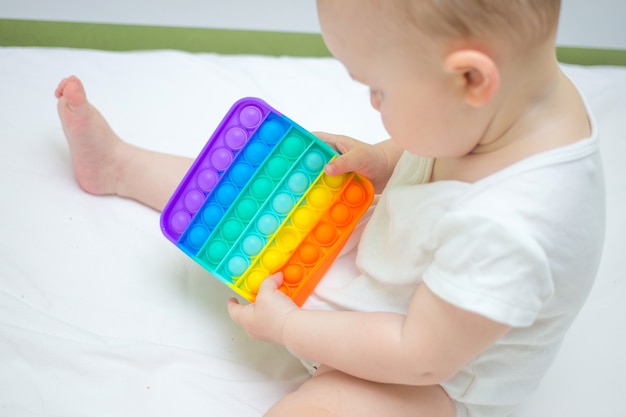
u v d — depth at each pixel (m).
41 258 0.94
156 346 0.86
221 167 0.84
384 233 0.78
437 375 0.69
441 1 0.58
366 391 0.74
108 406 0.80
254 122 0.84
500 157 0.67
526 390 0.79
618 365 0.90
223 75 1.25
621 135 1.17
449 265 0.64
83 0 1.49
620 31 1.56
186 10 1.52
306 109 1.21
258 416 0.82
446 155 0.69
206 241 0.83
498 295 0.62
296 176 0.83
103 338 0.86
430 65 0.62
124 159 1.01
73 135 0.98
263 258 0.83
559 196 0.64
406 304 0.76
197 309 0.92
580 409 0.86
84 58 1.24
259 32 1.40
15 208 0.99
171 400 0.82
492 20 0.59
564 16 1.55
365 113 1.22
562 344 0.92
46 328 0.86
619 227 1.04
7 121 1.10
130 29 1.37
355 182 0.84
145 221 1.02
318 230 0.83
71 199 1.02
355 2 0.61
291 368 0.88
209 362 0.86
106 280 0.93
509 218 0.62
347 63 0.66
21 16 1.48
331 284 0.83
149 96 1.20
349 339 0.72
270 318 0.78
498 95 0.64
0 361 0.81
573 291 0.70
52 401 0.79
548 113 0.66
